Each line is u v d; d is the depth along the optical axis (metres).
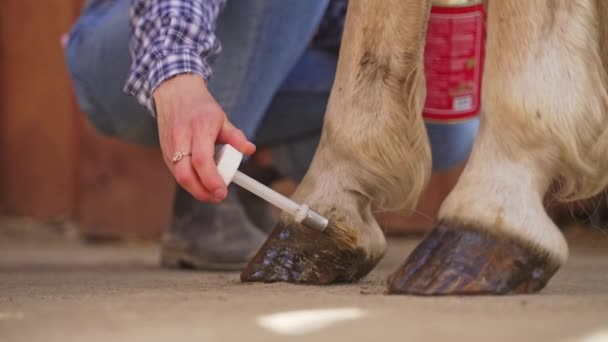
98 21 2.86
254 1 2.46
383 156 1.65
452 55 2.06
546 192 1.51
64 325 1.14
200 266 2.75
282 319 1.17
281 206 1.63
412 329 1.08
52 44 4.94
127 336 1.06
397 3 1.62
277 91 2.90
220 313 1.23
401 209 1.71
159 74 1.74
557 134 1.45
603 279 1.97
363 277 1.75
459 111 2.11
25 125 4.99
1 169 5.01
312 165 1.73
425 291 1.41
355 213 1.69
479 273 1.41
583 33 1.47
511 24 1.47
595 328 1.09
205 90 1.71
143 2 1.95
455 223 1.45
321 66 2.92
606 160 1.49
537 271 1.45
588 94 1.46
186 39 1.84
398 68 1.63
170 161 1.64
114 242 4.86
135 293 1.55
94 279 2.19
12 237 4.82
